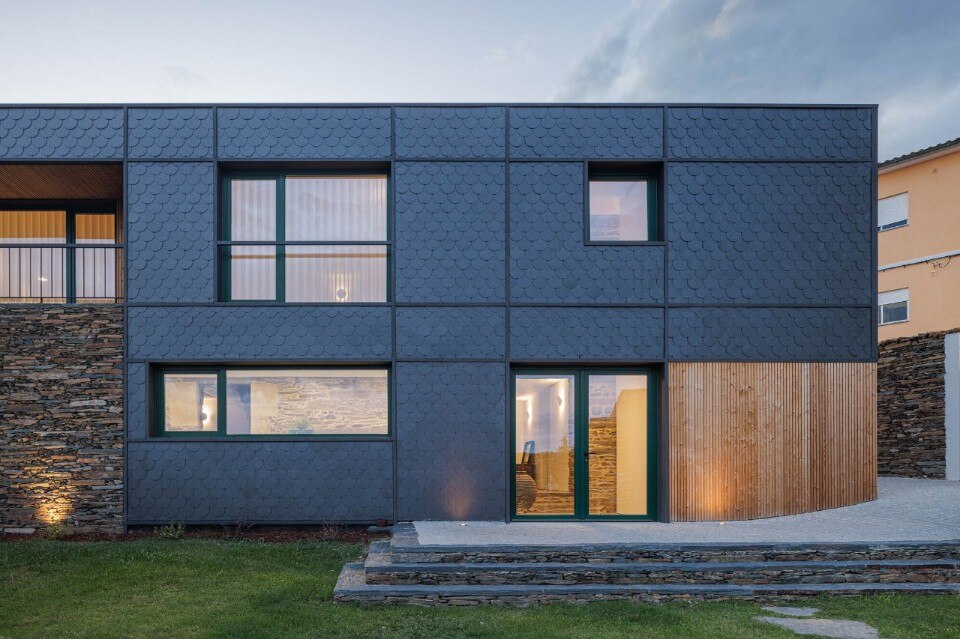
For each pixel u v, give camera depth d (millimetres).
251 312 8055
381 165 8359
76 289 9711
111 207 9945
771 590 5715
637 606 5438
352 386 8289
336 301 8172
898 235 15562
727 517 7918
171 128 8148
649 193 8453
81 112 8133
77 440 7957
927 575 5949
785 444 8031
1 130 8078
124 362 7973
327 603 5469
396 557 6047
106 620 4863
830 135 8219
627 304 8078
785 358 8086
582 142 8203
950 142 14148
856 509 7918
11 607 5121
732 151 8180
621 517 8109
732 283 8117
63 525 7844
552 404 8219
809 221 8180
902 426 11000
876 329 8164
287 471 7938
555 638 4672
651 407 8258
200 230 8102
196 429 8180
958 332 10133
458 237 8141
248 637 4594
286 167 8383
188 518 7875
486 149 8195
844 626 4949
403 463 7949
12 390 8000
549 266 8133
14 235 9875
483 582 5801
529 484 8117
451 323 8078
